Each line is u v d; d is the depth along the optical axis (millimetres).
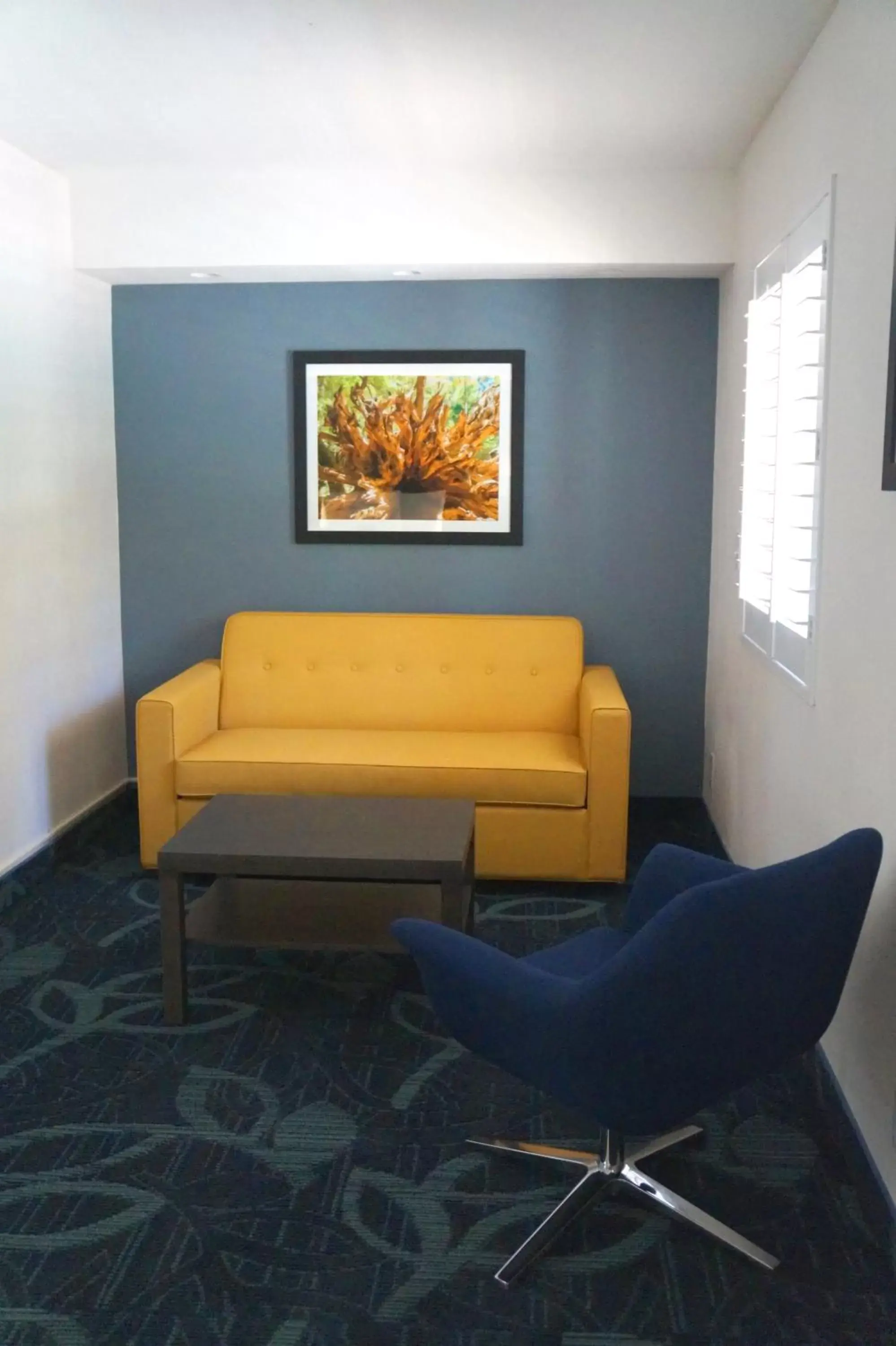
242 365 4574
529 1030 1917
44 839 4047
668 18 2717
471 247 4082
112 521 4645
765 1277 1997
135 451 4660
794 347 3002
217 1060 2738
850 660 2361
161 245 4145
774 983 1836
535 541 4598
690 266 4094
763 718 3324
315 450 4594
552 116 3428
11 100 3299
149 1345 1833
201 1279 1984
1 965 3268
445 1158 2352
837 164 2574
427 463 4570
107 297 4543
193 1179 2270
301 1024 2920
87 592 4402
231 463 4645
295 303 4520
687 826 4590
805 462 2885
